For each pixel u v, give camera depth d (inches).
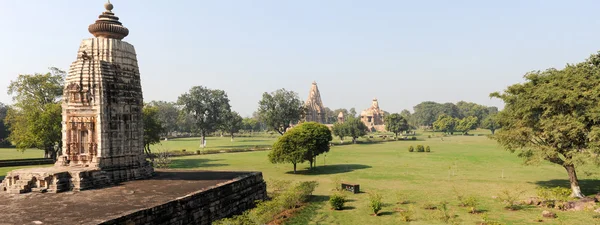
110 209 621.9
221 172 1095.6
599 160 970.7
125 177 930.7
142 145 1017.5
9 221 556.1
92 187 822.5
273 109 3390.7
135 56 1016.9
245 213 807.7
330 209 986.1
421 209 971.9
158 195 739.4
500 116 1286.9
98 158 882.1
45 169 832.3
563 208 931.3
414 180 1449.3
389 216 906.7
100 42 941.8
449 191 1210.0
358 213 941.2
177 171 1144.2
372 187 1304.1
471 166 1866.4
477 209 952.3
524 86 1186.6
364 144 3772.1
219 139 5191.9
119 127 937.5
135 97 995.9
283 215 919.7
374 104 7190.0
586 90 1017.5
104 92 904.3
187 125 5910.4
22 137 1770.4
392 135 5718.5
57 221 552.7
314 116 6269.7
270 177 1587.1
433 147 3208.7
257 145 3747.5
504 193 1023.6
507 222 828.0
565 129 1007.6
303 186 1071.6
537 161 1088.2
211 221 796.0
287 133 1716.3
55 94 1987.0
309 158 1739.7
